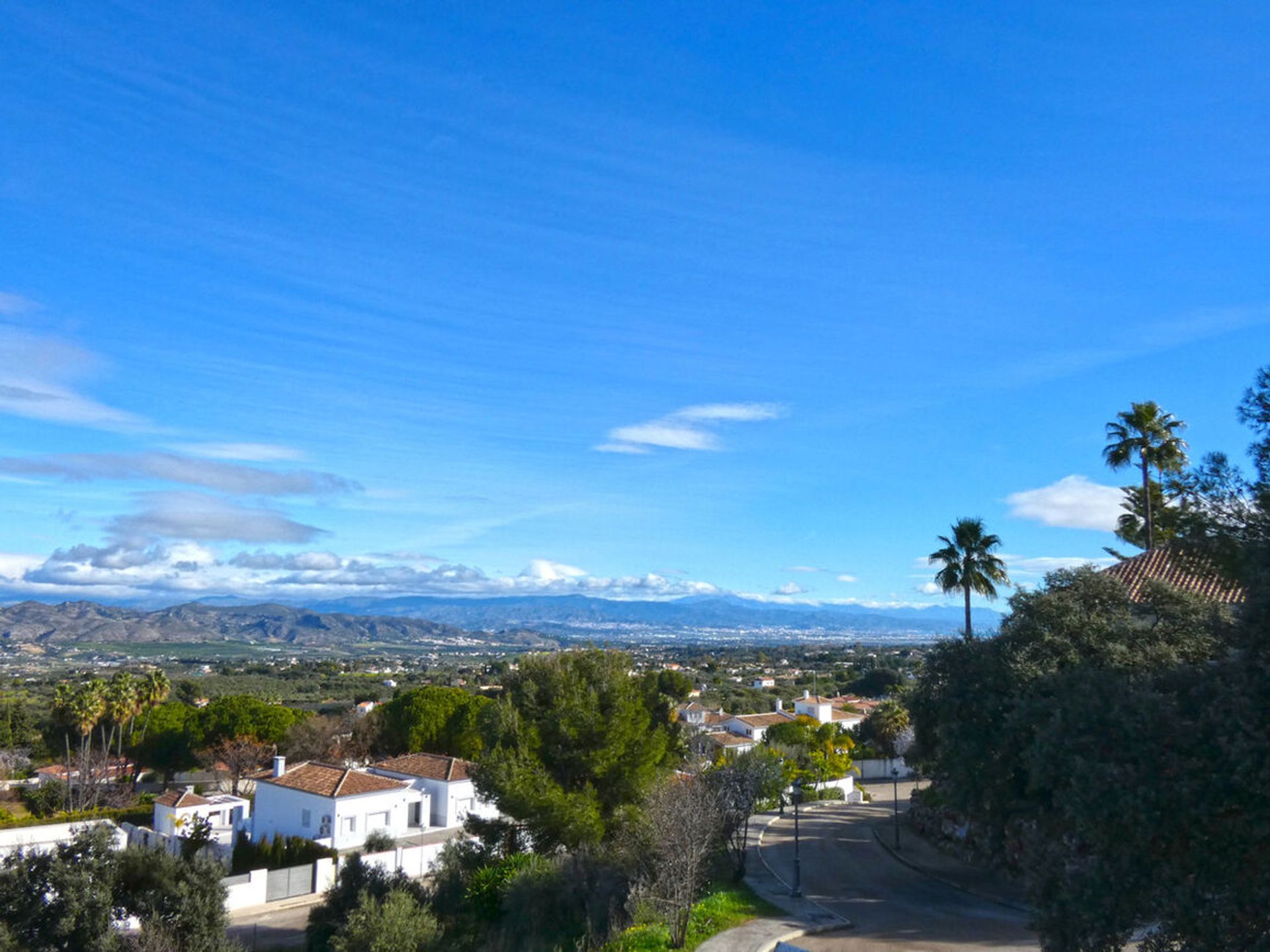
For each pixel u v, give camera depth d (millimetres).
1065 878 12266
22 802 58656
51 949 19125
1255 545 11391
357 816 46594
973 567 36344
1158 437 41219
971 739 18828
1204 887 10461
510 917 21766
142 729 66750
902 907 20922
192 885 21297
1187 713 11414
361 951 21000
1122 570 25453
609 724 27375
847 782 48000
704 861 21203
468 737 60812
